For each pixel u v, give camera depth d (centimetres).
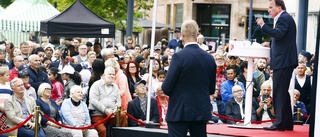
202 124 1050
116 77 1574
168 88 1035
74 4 2408
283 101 1225
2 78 1384
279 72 1214
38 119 1319
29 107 1386
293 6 2539
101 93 1502
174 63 1034
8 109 1346
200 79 1040
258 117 1507
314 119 901
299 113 1499
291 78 1289
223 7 4566
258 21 1210
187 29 1050
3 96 1372
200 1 4609
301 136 1163
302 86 1728
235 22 4500
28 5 3030
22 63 1627
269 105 1502
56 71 1593
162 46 2638
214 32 4603
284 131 1228
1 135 1339
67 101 1448
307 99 1731
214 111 1559
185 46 1052
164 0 4844
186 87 1035
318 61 902
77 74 1589
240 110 1484
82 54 1911
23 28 2931
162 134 1227
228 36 4544
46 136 1402
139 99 1498
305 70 1736
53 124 1422
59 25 2347
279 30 1195
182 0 4656
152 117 1477
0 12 3372
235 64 1783
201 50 1055
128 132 1282
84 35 2366
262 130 1237
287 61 1207
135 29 3862
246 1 4462
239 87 1484
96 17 2391
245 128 1259
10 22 2917
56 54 1981
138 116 1489
